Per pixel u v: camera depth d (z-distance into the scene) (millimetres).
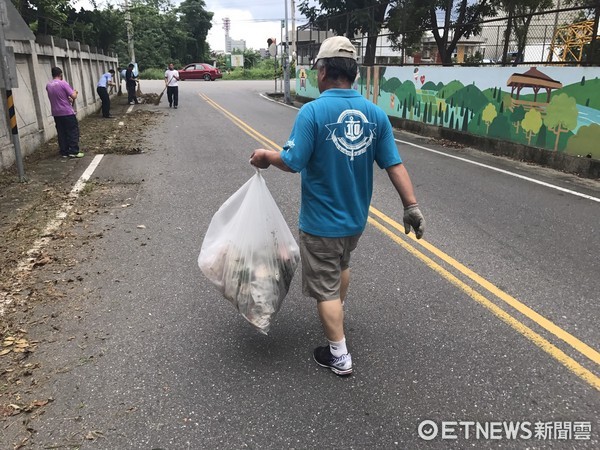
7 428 2598
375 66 16047
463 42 14727
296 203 6785
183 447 2484
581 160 8570
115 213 6242
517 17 10430
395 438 2551
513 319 3676
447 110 12477
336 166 2768
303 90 23328
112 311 3801
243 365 3152
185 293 4102
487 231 5613
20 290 4129
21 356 3217
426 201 6832
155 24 54781
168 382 2979
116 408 2752
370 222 5887
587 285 4254
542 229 5711
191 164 9195
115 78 27109
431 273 4473
